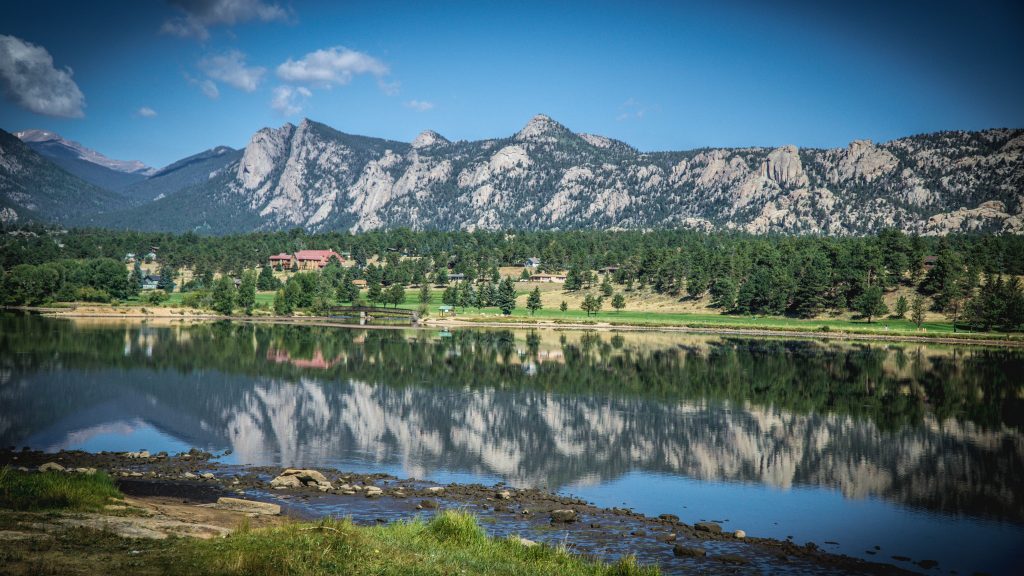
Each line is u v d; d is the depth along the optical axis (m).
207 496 37.00
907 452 56.75
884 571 30.66
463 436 60.06
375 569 21.12
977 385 95.75
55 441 54.31
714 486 46.16
